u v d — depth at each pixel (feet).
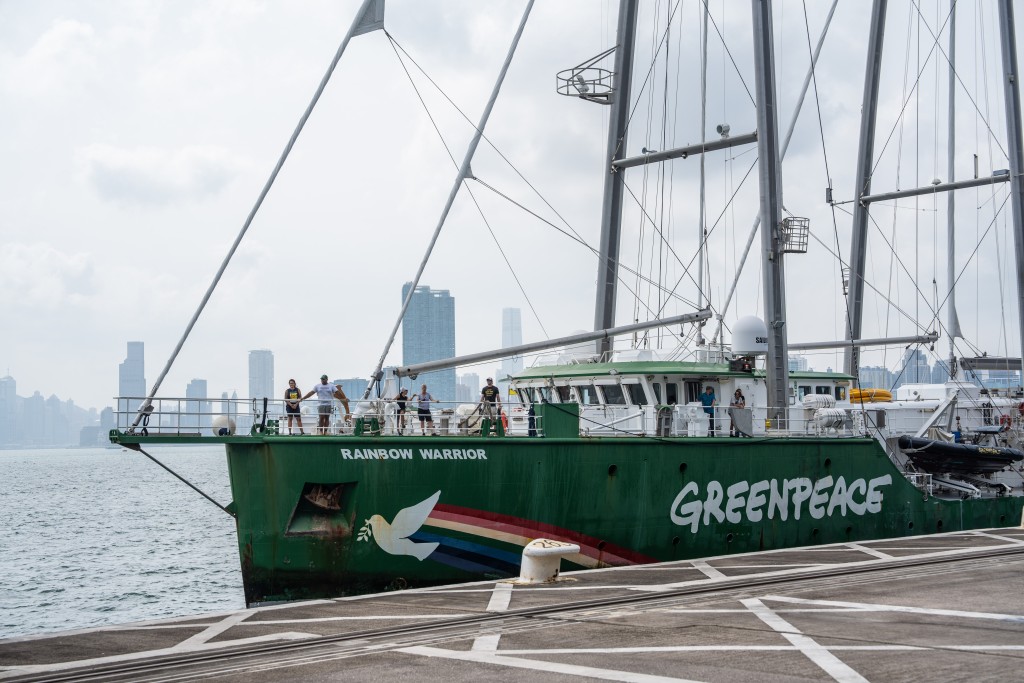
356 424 78.74
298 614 57.52
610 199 119.55
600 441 86.02
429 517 79.05
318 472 76.13
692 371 98.17
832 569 69.72
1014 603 54.60
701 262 112.47
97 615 130.52
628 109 119.44
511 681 38.29
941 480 114.52
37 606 137.18
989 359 148.46
